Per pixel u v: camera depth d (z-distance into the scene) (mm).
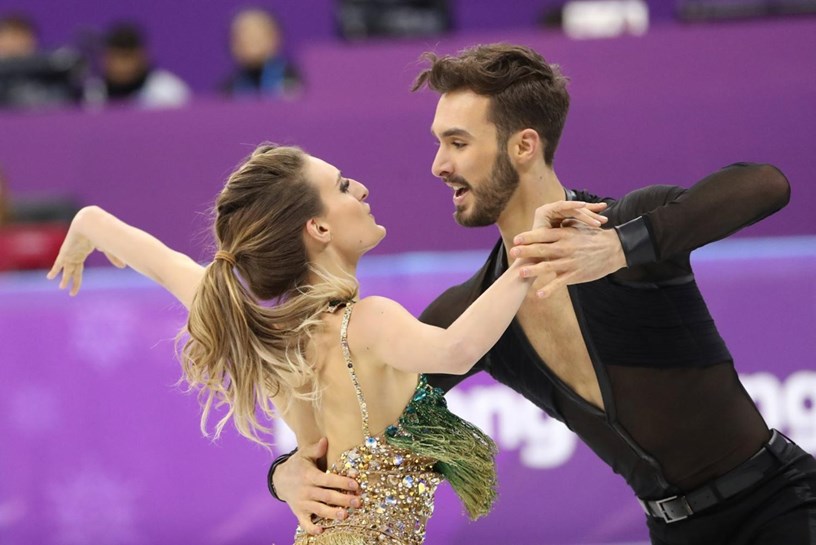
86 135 19984
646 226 7926
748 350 14922
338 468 8508
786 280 14922
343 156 19469
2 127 20078
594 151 19172
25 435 15484
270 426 15141
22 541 15477
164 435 15414
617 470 9289
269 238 8523
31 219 19250
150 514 15383
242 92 23188
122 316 15477
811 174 18906
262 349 8398
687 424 8672
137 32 23297
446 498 15125
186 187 19859
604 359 8664
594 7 22719
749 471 8656
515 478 14992
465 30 27234
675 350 8648
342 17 22062
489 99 8602
